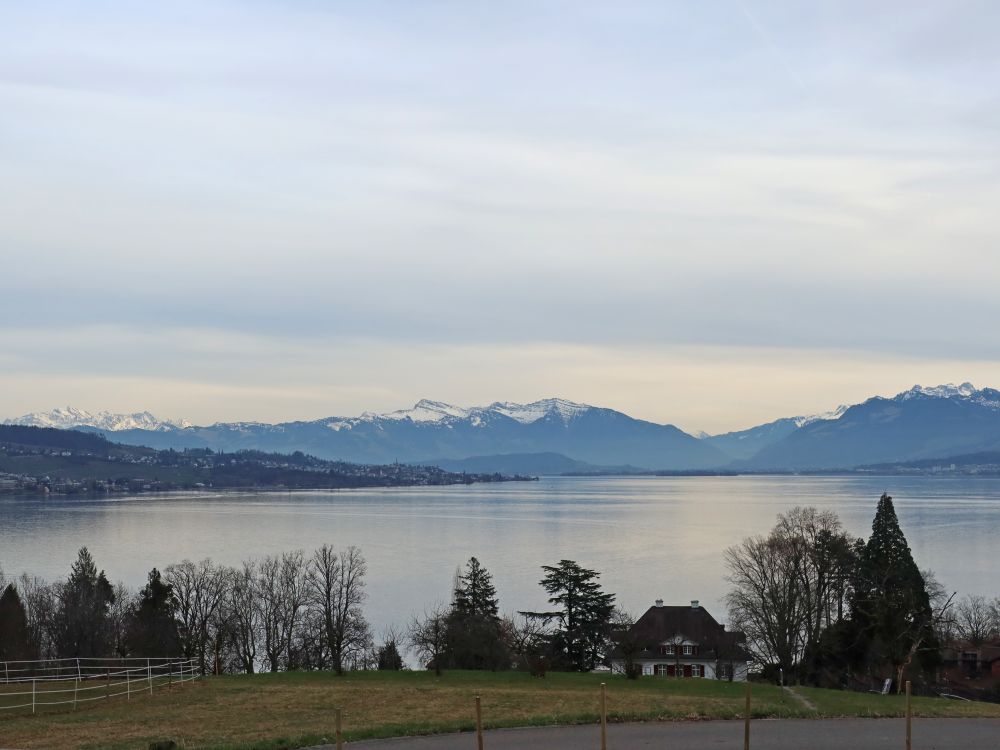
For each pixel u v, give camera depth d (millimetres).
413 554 197500
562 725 38625
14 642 86688
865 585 81875
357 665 97375
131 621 96375
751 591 107812
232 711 45812
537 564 179250
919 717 41062
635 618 117562
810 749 33906
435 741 35719
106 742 37969
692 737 36062
